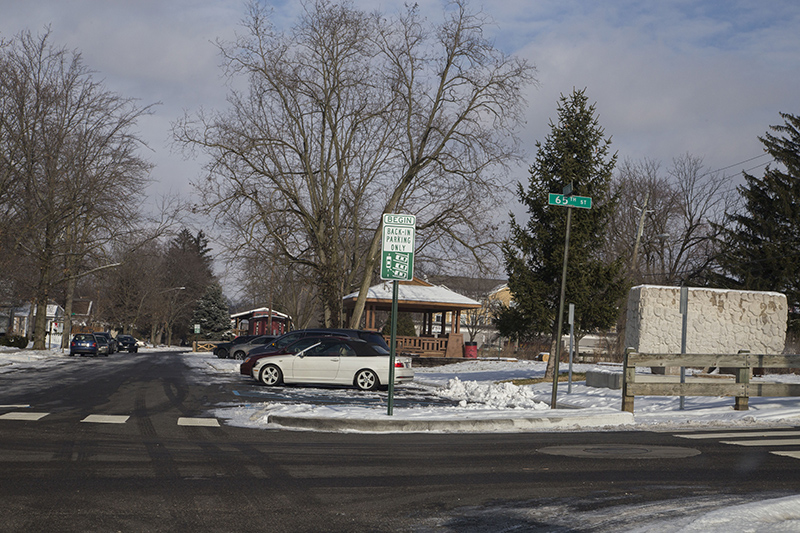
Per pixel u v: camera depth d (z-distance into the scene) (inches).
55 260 1979.6
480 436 458.6
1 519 231.1
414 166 1558.8
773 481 306.7
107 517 237.9
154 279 4072.3
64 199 1829.5
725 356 576.1
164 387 841.5
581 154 962.1
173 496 271.0
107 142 1845.5
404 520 243.1
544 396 781.9
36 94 1758.1
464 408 601.0
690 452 387.2
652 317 957.2
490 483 303.7
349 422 490.0
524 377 1104.2
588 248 974.4
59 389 781.9
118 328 4394.7
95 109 1811.0
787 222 1798.7
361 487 294.2
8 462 330.0
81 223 1959.9
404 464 347.9
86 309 4227.4
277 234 1525.6
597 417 527.2
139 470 319.6
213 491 281.4
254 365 920.9
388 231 523.5
